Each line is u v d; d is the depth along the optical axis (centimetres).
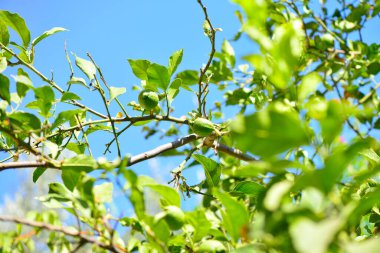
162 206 112
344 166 82
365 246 68
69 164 113
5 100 114
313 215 80
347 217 83
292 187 81
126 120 134
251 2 89
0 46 135
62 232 103
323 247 66
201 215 105
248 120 81
